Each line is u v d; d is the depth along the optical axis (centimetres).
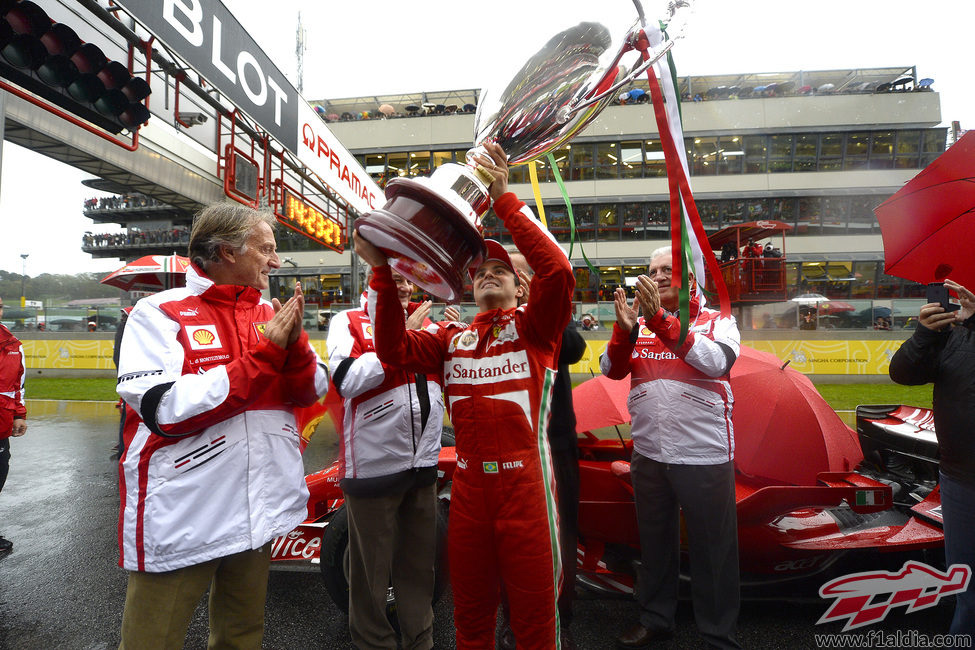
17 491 453
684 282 156
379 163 2258
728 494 196
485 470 142
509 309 155
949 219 166
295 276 2288
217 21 394
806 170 2119
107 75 305
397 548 203
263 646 218
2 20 242
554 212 2189
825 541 224
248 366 125
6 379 313
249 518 132
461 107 2336
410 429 194
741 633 219
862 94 2086
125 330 130
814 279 2100
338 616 242
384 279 142
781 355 1162
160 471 125
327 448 607
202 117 546
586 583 241
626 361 209
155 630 122
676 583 211
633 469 217
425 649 199
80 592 268
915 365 173
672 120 154
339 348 199
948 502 170
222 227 144
